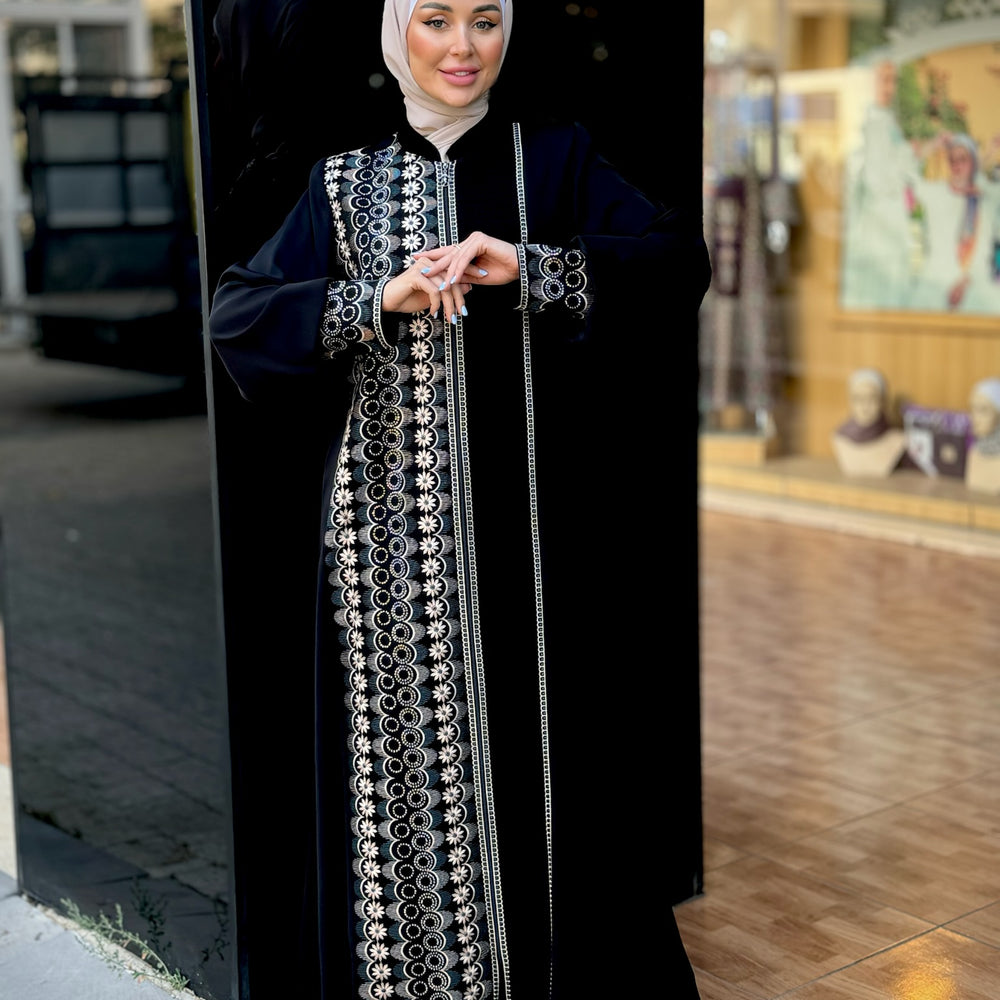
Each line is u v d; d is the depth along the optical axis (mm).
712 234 6801
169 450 5324
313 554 2455
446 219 2176
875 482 6344
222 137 2312
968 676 4355
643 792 2488
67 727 3711
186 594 4652
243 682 2445
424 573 2189
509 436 2203
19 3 6777
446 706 2213
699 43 2740
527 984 2326
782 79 6539
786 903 2926
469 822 2246
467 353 2170
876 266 6320
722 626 4980
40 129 6504
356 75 2418
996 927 2807
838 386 6496
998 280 5910
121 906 2879
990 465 5926
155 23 6242
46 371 6383
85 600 4605
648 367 2711
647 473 2764
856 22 6270
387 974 2291
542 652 2238
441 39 2131
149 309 5867
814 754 3752
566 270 2119
